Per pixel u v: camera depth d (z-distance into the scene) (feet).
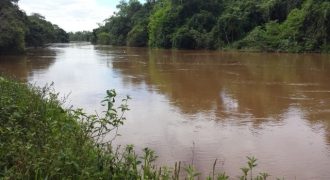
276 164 25.13
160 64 95.96
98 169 13.69
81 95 49.42
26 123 18.20
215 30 172.35
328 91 52.75
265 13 167.84
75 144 14.88
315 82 61.00
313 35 136.36
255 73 73.36
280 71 75.97
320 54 126.52
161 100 46.70
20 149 13.78
